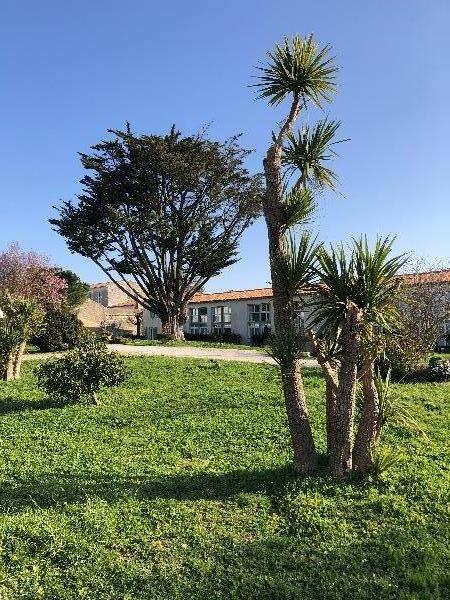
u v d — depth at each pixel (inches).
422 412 504.4
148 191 1489.9
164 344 1438.2
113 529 267.7
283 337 314.3
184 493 319.6
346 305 296.8
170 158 1438.2
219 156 1517.0
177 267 1636.3
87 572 229.9
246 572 228.7
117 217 1439.5
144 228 1477.6
